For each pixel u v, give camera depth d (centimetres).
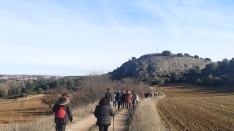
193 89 11331
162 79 14800
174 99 6581
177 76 14688
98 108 1049
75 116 2039
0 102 9325
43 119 1416
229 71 12862
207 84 12081
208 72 13912
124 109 2848
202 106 4431
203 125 2255
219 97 7506
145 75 16162
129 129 1521
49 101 7106
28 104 8231
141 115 1766
